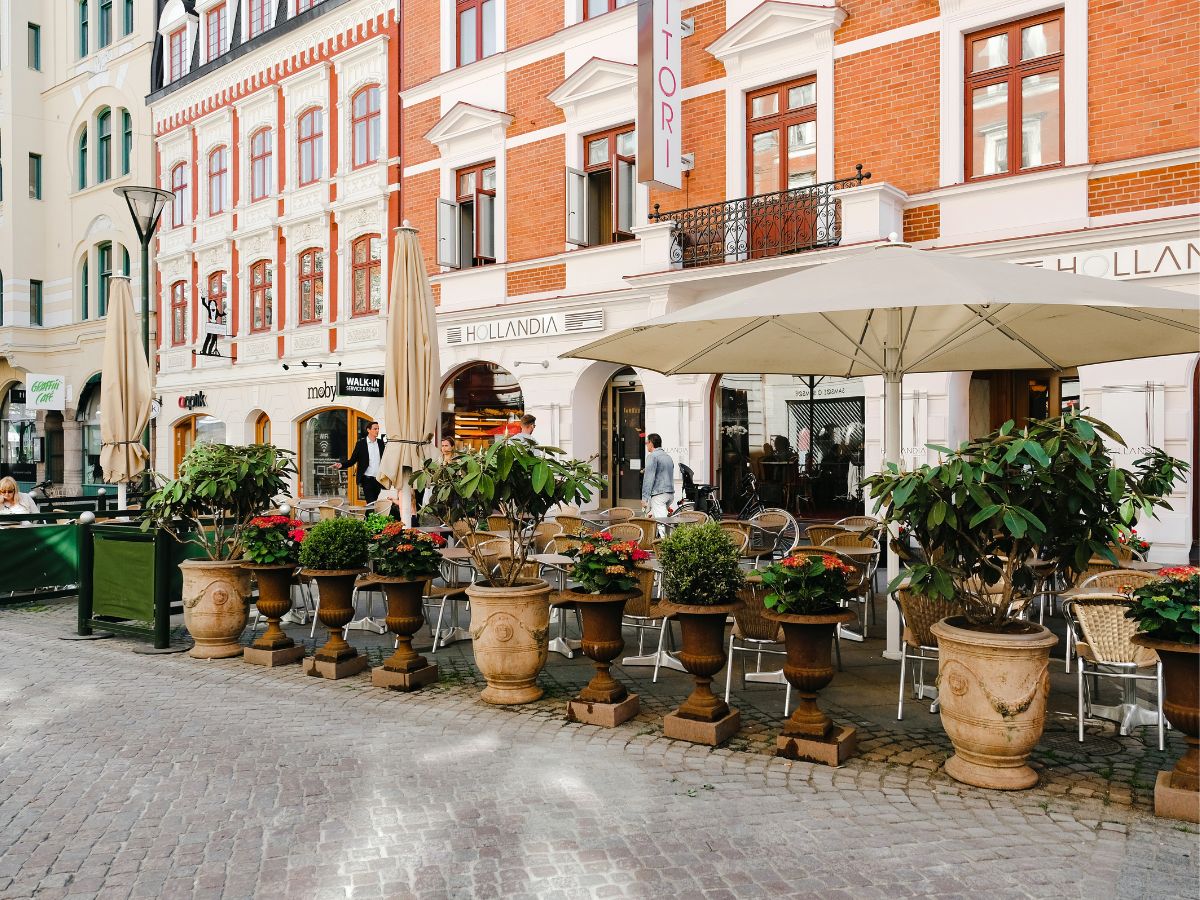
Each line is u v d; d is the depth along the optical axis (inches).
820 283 202.4
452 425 679.1
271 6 824.3
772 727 209.2
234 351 854.5
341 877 137.7
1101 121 404.2
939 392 440.8
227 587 285.7
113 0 1006.4
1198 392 391.2
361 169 733.9
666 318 218.4
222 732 209.5
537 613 232.4
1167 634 155.2
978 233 434.6
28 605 388.2
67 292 1090.7
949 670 173.5
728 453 562.3
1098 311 228.2
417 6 691.4
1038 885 131.3
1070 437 160.7
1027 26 429.4
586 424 596.1
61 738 206.1
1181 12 382.9
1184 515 377.1
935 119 449.4
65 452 1080.2
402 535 251.9
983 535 174.2
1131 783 171.6
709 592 199.3
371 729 211.2
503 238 630.5
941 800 164.1
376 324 722.8
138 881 137.3
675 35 516.7
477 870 139.2
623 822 155.9
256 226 824.3
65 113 1080.8
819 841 147.3
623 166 562.3
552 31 606.2
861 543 334.6
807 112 497.4
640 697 236.5
